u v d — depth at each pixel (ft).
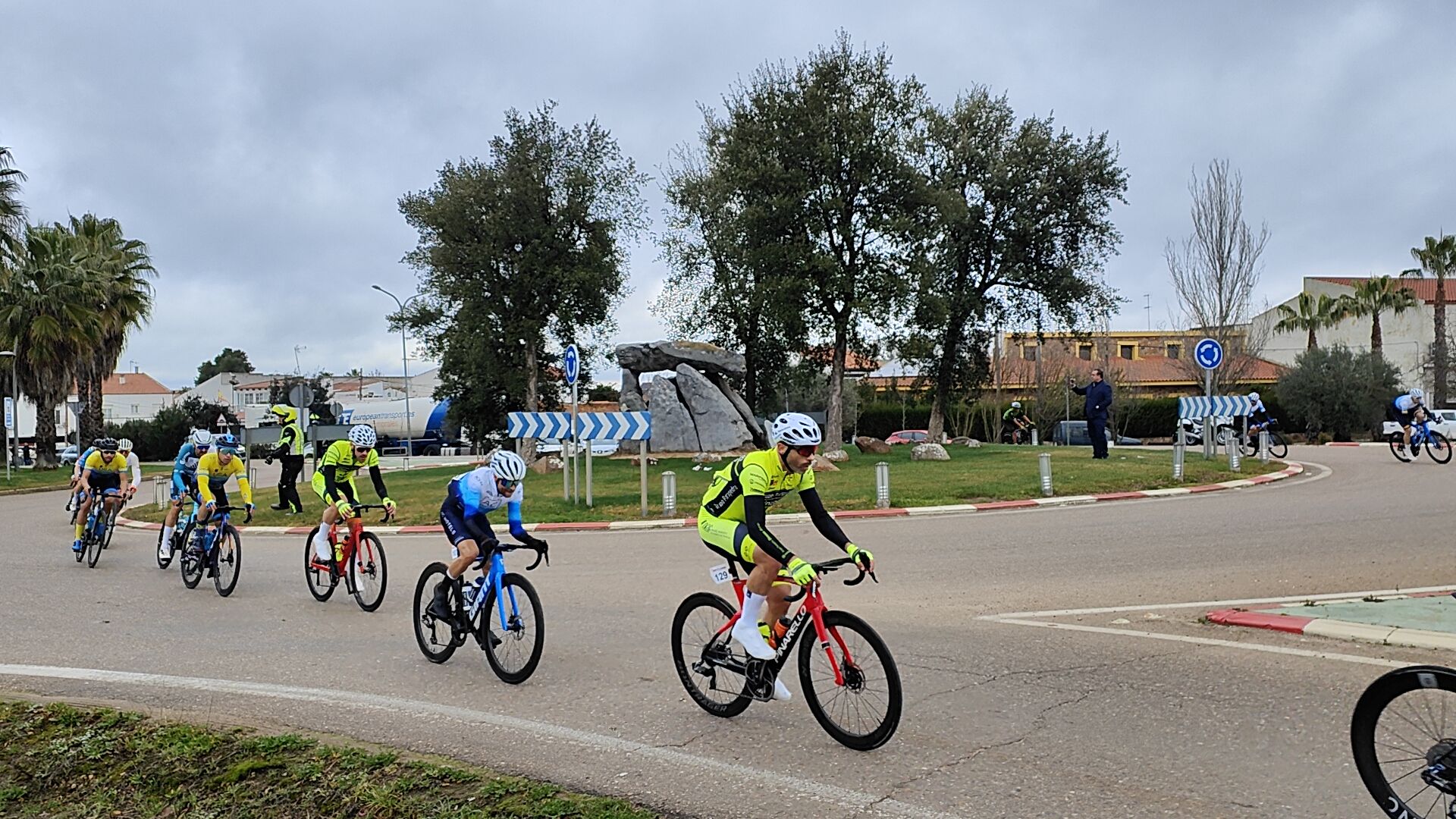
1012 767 15.30
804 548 39.40
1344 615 24.02
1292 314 176.24
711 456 82.38
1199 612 25.91
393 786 14.65
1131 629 24.29
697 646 19.13
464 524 22.40
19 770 16.22
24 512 76.48
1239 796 13.89
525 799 14.03
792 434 16.52
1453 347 158.71
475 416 118.93
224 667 23.21
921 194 83.41
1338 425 139.64
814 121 81.25
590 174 99.35
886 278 82.23
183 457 39.58
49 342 118.62
